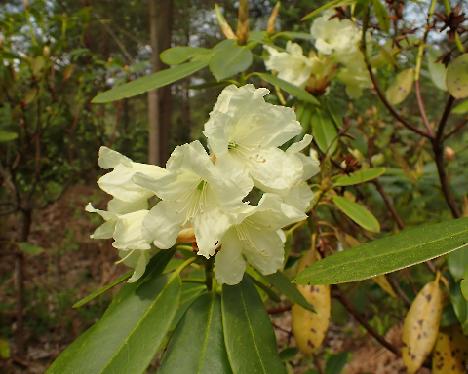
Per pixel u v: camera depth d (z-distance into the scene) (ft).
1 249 2.79
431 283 1.01
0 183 2.39
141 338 0.64
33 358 2.51
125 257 0.70
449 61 0.97
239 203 0.61
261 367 0.65
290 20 2.65
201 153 0.61
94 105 2.66
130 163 0.68
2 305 2.80
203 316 0.70
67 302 2.76
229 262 0.67
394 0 1.08
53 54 2.14
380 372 2.00
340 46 1.17
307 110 1.16
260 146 0.68
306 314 1.02
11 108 2.14
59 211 3.41
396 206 1.91
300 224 1.12
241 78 1.08
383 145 1.97
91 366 0.63
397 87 1.23
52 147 2.58
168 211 0.63
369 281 1.58
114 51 4.58
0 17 2.25
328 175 1.09
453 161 1.95
